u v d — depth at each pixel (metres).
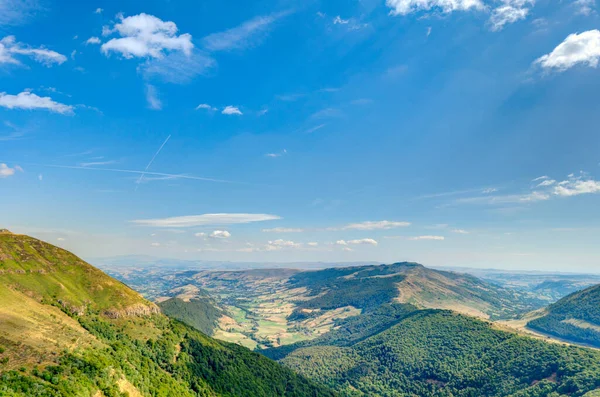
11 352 135.75
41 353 142.75
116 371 160.75
